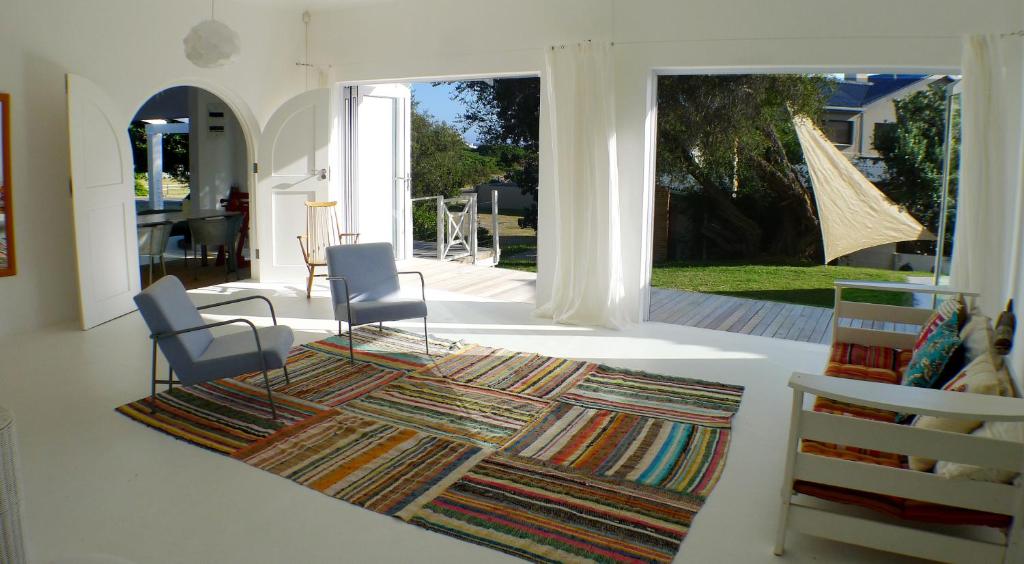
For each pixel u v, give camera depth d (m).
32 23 5.47
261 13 7.29
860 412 3.11
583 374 4.83
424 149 14.20
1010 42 4.70
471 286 7.88
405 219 9.18
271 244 7.68
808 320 6.98
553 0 6.19
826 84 10.41
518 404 4.25
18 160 5.48
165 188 15.51
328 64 7.66
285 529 2.84
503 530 2.84
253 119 7.41
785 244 11.19
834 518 2.58
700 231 11.50
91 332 5.64
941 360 3.15
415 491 3.15
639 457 3.53
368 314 4.95
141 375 4.64
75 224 5.53
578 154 6.04
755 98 10.67
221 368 3.84
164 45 6.46
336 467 3.38
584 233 6.14
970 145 4.78
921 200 10.21
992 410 2.28
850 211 10.48
